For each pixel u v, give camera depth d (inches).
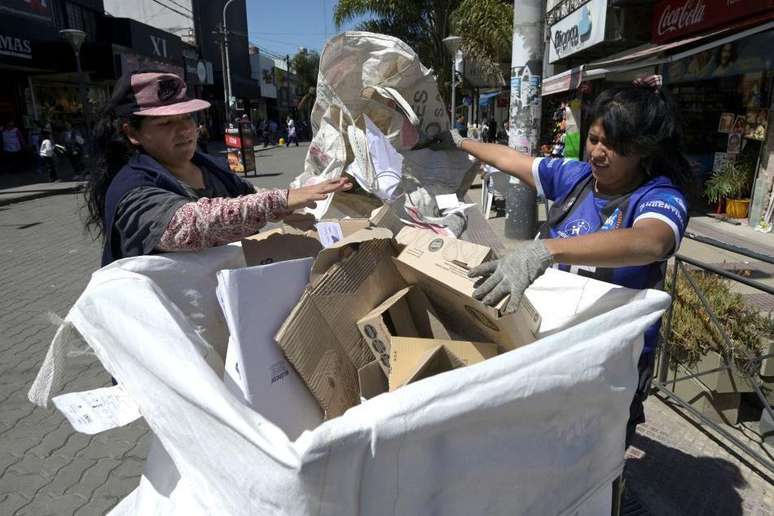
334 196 81.3
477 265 51.3
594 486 54.4
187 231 54.4
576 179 73.3
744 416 120.6
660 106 60.9
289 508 33.9
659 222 57.2
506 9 538.9
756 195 288.4
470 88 804.6
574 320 60.7
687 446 110.5
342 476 34.1
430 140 86.1
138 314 45.8
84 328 49.9
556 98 553.6
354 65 77.5
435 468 39.1
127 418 52.4
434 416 36.5
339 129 80.4
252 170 709.3
